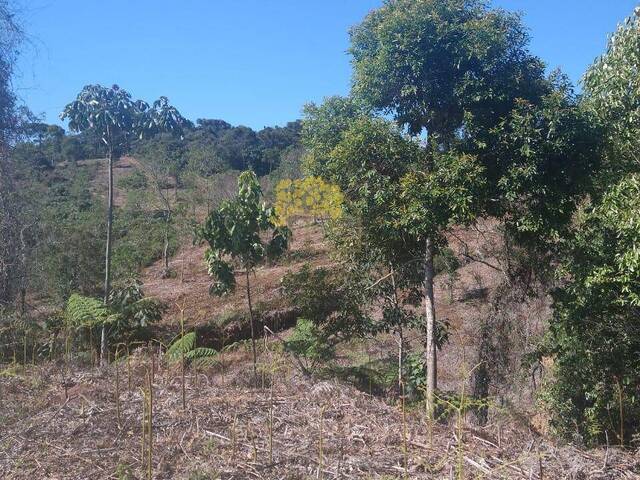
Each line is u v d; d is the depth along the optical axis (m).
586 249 7.80
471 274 14.52
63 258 17.34
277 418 5.68
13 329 9.25
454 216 7.33
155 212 30.77
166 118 15.89
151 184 31.08
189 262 27.84
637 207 6.61
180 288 23.14
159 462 4.63
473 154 7.79
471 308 12.92
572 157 7.59
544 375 9.92
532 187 7.50
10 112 8.91
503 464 4.60
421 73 7.82
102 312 8.38
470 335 11.55
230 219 9.08
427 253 8.73
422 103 7.99
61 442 5.04
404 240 8.59
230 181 29.53
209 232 9.09
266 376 7.73
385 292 10.20
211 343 17.06
